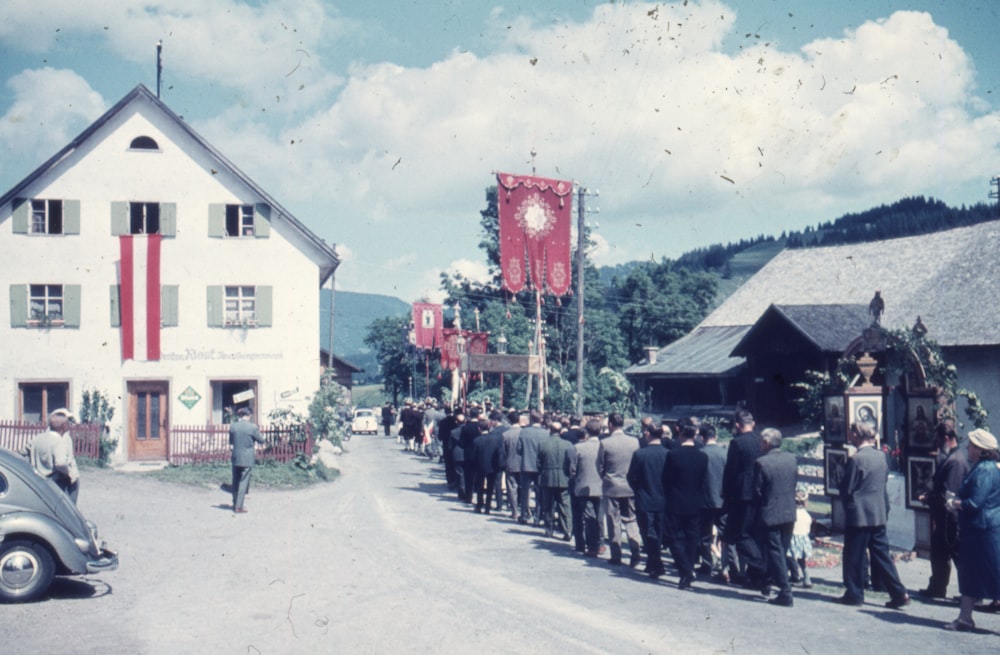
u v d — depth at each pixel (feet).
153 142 104.78
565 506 53.52
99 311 102.42
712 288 274.36
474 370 118.73
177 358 103.30
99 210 102.89
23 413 101.24
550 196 107.86
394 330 352.69
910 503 45.96
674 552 38.42
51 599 34.22
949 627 30.68
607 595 36.42
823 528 53.42
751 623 31.37
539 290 107.45
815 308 118.62
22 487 34.12
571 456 48.80
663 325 250.16
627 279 259.60
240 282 105.09
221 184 105.19
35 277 101.40
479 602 34.40
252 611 32.50
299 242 106.63
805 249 161.79
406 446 146.10
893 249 144.15
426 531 55.26
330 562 43.24
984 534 30.01
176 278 103.81
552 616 32.17
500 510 67.62
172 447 90.27
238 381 105.50
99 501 64.85
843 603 35.01
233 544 48.75
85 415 100.78
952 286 106.52
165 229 103.76
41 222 102.53
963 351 96.32
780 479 34.86
